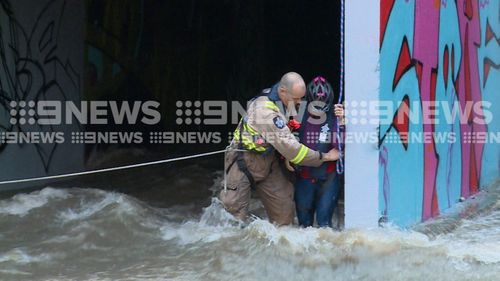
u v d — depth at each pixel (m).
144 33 54.88
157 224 28.52
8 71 38.53
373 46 23.64
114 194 33.78
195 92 61.91
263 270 21.89
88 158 46.97
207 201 35.41
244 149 24.72
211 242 24.52
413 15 26.36
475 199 33.75
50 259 24.44
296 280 21.09
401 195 25.80
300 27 77.12
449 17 30.86
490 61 40.03
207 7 63.94
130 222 28.34
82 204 31.81
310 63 77.31
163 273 22.31
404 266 21.38
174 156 51.06
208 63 63.72
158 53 56.72
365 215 24.09
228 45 66.81
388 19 24.20
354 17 23.78
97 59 48.16
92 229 27.50
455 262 21.50
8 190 38.28
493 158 41.47
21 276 22.53
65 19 44.00
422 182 27.84
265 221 24.81
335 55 76.69
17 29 39.28
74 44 45.16
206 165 46.09
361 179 24.06
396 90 25.14
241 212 25.42
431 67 28.45
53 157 42.72
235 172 24.97
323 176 25.31
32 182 40.59
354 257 22.09
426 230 26.11
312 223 26.02
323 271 21.47
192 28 61.66
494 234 26.03
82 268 23.31
